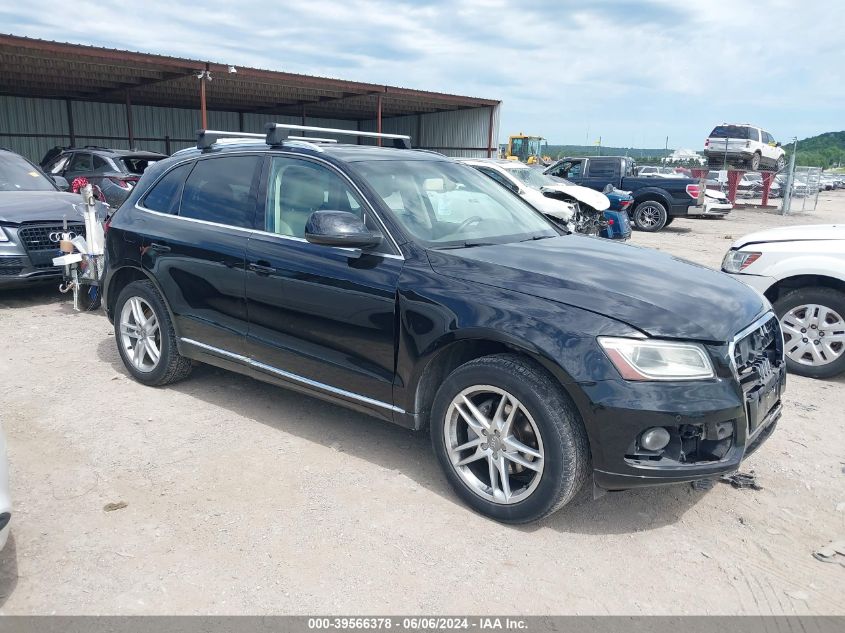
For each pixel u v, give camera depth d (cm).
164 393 484
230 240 422
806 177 2767
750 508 349
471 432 337
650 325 294
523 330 304
